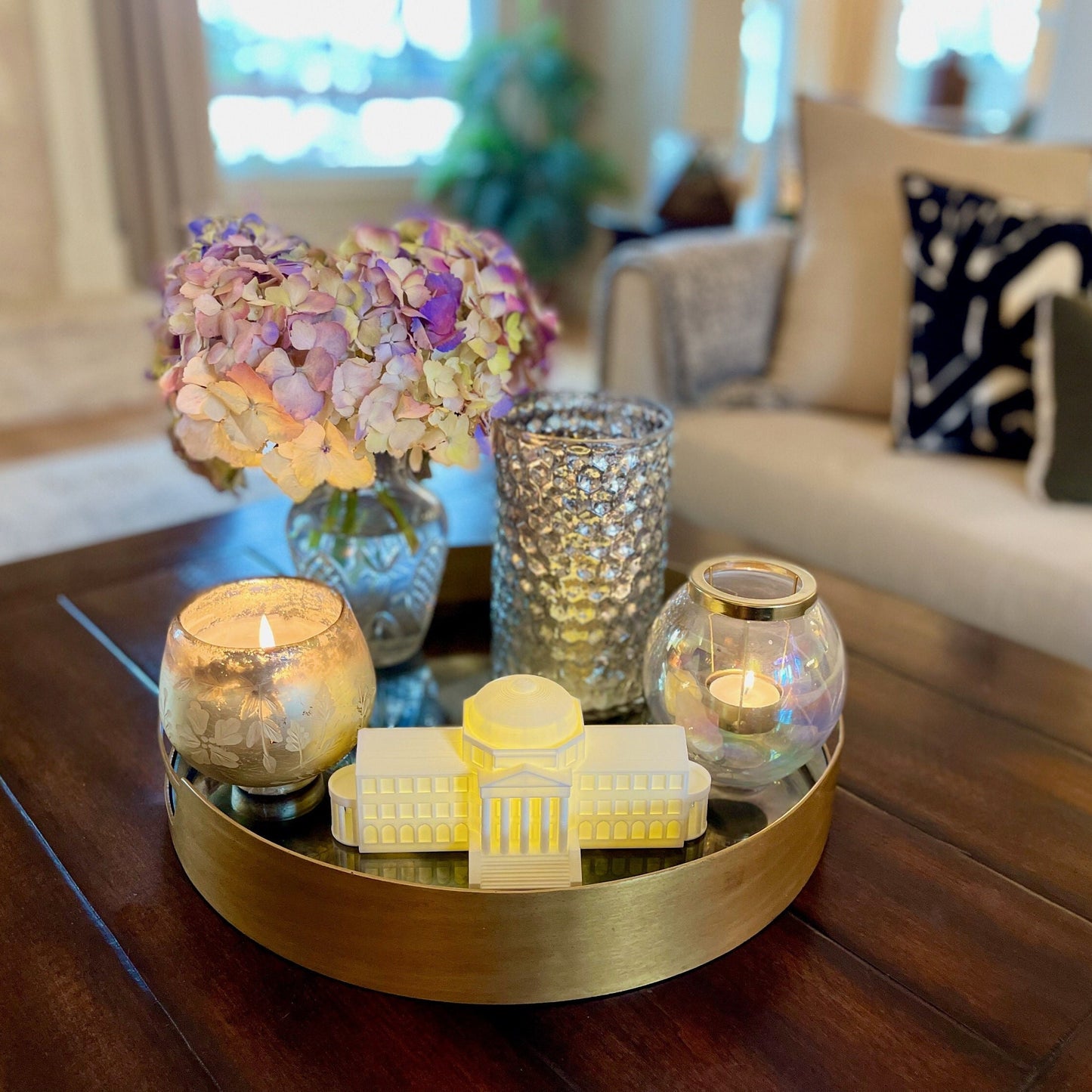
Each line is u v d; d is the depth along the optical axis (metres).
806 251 1.86
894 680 0.91
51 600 1.01
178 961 0.59
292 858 0.57
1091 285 1.53
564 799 0.59
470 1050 0.54
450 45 4.18
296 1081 0.52
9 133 3.05
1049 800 0.75
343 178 4.11
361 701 0.67
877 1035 0.55
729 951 0.61
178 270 0.71
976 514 1.41
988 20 3.17
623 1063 0.53
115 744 0.79
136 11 3.03
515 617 0.83
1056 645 1.29
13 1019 0.55
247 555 1.12
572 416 0.90
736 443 1.67
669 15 3.79
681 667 0.68
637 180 4.12
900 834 0.71
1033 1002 0.57
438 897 0.55
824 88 3.57
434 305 0.66
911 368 1.59
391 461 0.82
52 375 3.04
